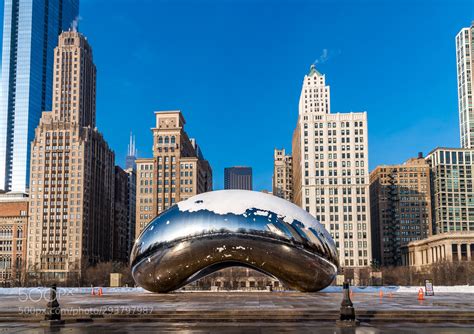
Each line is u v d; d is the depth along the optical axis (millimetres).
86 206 182125
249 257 33219
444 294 44906
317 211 162875
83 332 18609
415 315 23031
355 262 158750
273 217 33562
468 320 22156
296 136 188375
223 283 116188
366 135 165625
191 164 179875
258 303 28375
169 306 26312
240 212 33531
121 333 18250
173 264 33719
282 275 34250
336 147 165875
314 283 35031
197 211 34125
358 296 38594
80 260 163000
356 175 163750
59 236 177500
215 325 20609
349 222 161375
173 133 182500
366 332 18219
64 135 183375
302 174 165625
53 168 182000
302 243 33312
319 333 17969
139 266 35156
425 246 173750
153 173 180125
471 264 123250
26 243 182750
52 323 21250
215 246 33000
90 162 186875
